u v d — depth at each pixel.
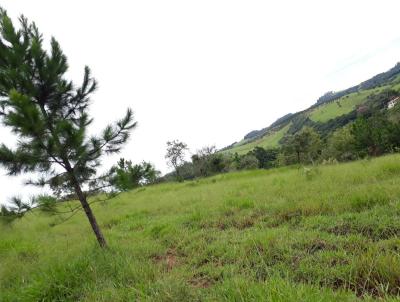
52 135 4.91
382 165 9.54
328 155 40.09
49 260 5.60
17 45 5.43
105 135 5.49
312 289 2.82
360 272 3.14
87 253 5.43
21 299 3.98
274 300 2.58
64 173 5.37
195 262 4.59
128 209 12.35
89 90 6.25
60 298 3.96
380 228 4.30
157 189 20.11
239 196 9.96
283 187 9.71
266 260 3.98
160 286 3.46
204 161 39.22
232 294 2.94
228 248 4.71
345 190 7.06
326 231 4.77
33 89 5.41
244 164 50.72
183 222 7.57
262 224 5.98
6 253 7.07
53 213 5.38
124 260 4.80
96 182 5.74
